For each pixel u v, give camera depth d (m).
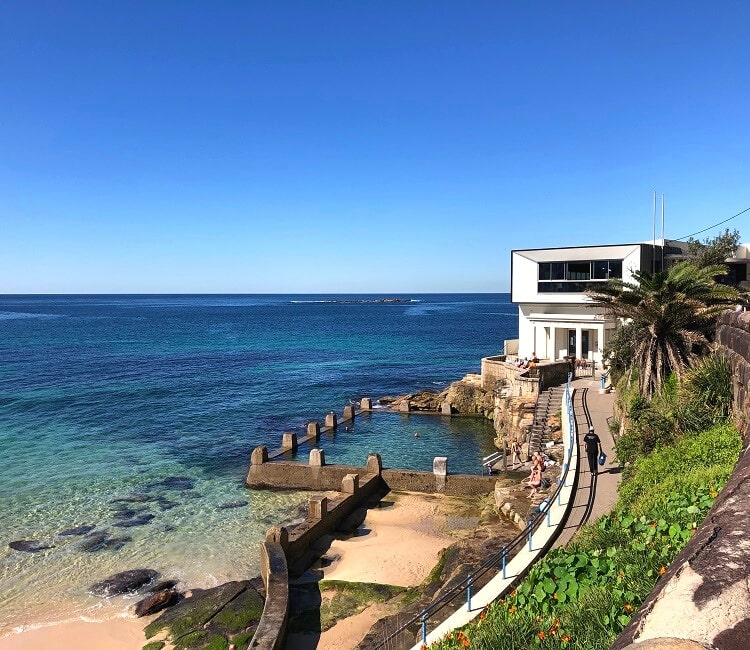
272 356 79.31
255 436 37.16
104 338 103.50
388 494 25.11
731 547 3.26
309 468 26.72
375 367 69.00
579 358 36.72
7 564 19.36
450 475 25.14
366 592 16.28
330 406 47.03
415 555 19.05
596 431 23.42
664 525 9.30
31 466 30.03
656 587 3.22
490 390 41.66
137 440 35.50
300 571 18.02
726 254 35.16
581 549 10.77
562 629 7.51
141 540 21.28
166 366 68.00
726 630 2.58
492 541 16.97
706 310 19.48
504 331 121.56
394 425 40.56
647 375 19.94
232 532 22.02
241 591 16.83
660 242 39.41
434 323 148.38
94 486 27.19
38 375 59.38
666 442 16.14
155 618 15.95
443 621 11.16
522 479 22.81
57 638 15.12
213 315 188.25
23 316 170.50
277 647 13.38
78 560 19.66
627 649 2.56
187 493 26.41
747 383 12.64
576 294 37.50
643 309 20.27
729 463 11.57
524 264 40.00
